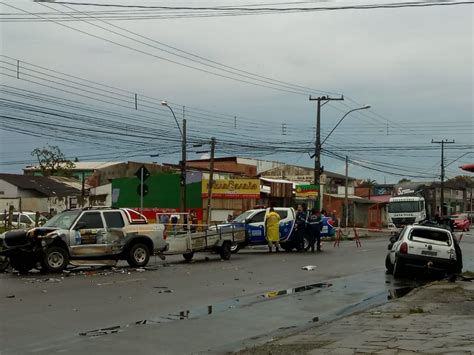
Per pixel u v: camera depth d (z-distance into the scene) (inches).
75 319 410.0
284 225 1043.9
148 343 343.0
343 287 605.3
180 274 681.6
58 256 692.1
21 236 684.1
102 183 2679.6
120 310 447.2
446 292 539.5
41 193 2395.4
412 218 1886.1
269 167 3004.4
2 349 322.7
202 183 1809.8
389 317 406.3
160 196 1867.6
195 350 327.9
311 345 317.7
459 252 689.6
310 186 2022.6
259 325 405.1
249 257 921.5
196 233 852.0
